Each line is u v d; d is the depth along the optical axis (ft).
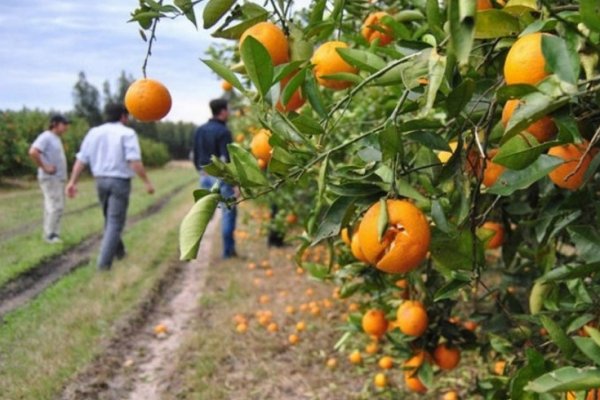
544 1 3.55
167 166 159.94
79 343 15.02
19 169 75.72
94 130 22.68
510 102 4.08
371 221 3.90
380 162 4.68
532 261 8.41
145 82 5.05
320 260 23.68
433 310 8.08
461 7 2.95
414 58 4.17
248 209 33.32
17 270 23.07
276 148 4.62
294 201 19.08
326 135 4.99
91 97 178.29
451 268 5.08
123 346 15.85
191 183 95.81
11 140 72.13
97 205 50.16
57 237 29.30
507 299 8.55
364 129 11.80
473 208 4.75
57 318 16.88
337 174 5.15
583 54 3.78
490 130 4.56
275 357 14.85
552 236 6.47
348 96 4.66
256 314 18.02
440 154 5.60
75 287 20.31
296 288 20.75
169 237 31.50
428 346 8.15
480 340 10.42
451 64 3.94
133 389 13.43
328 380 13.48
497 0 4.96
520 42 3.70
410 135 4.71
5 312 18.80
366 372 13.67
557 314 6.67
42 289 21.95
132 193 67.51
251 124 22.81
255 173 4.66
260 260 25.62
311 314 17.54
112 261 23.79
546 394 4.35
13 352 14.49
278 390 13.16
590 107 4.46
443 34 4.05
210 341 15.71
